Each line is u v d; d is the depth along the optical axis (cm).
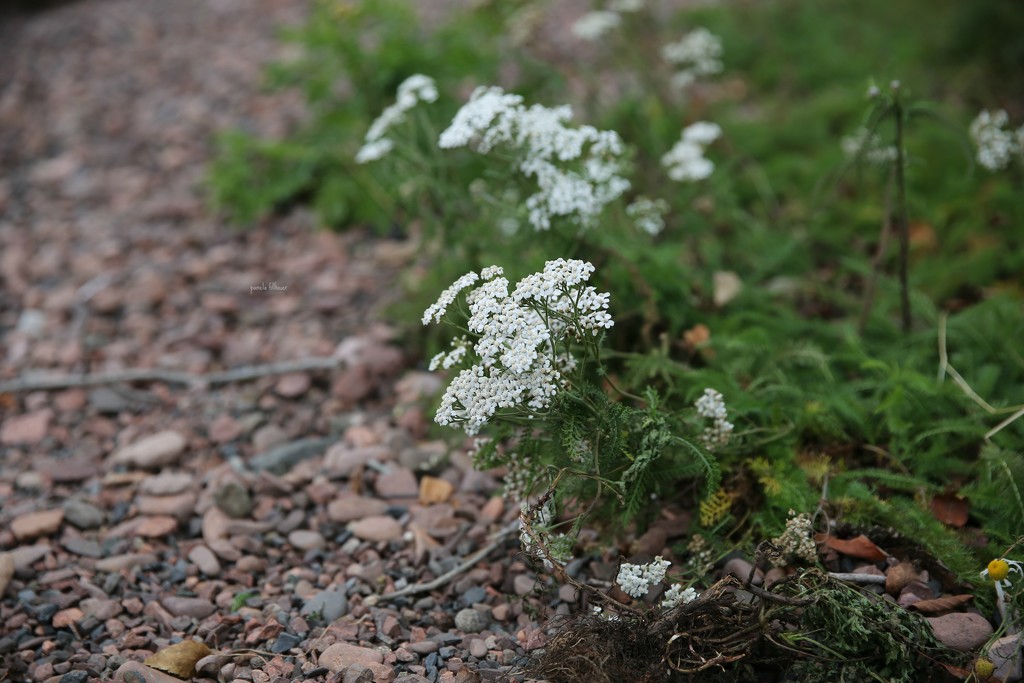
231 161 162
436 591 106
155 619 104
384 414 123
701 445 100
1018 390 112
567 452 99
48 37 234
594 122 147
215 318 136
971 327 116
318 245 148
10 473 119
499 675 98
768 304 123
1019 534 102
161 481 116
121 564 108
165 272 144
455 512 111
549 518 99
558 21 210
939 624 97
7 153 183
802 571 98
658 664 94
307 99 154
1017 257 125
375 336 131
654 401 100
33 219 162
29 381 129
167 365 131
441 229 122
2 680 99
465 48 146
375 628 103
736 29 189
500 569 106
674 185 135
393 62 143
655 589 102
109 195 167
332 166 156
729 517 104
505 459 102
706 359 115
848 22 185
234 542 110
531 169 110
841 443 109
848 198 139
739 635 95
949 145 141
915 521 102
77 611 105
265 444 120
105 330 136
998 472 104
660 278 116
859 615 95
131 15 247
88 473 118
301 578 107
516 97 110
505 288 97
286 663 100
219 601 106
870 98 111
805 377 115
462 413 98
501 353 98
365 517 112
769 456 107
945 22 175
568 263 97
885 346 118
